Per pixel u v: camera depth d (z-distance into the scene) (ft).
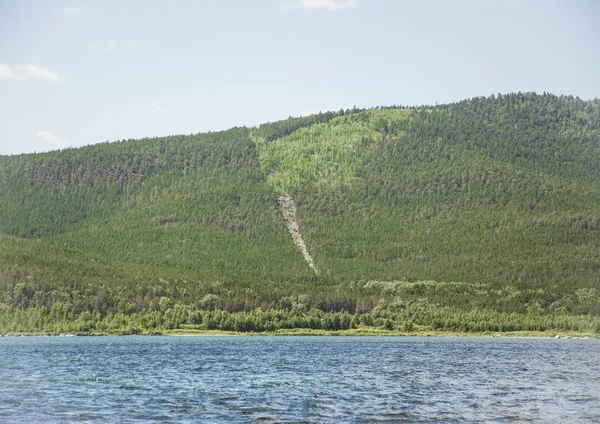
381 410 349.41
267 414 336.29
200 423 314.76
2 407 348.79
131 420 319.47
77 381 449.89
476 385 449.48
